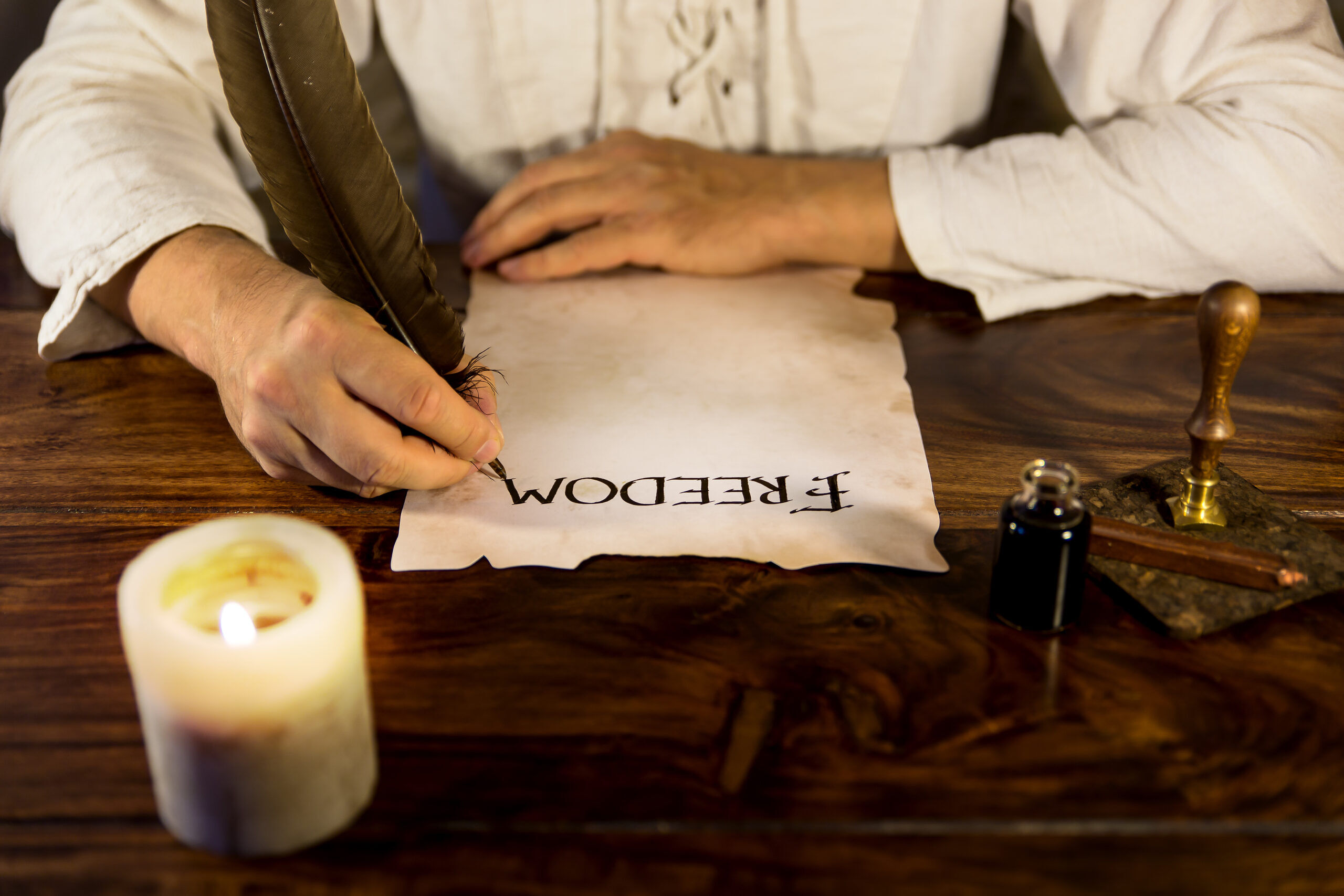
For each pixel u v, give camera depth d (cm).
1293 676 57
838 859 51
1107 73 87
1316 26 84
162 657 48
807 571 62
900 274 86
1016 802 53
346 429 63
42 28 117
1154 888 51
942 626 60
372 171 64
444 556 63
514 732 55
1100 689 57
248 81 62
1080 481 67
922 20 92
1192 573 61
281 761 50
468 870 51
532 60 94
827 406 72
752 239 84
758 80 94
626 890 51
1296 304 82
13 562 62
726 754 55
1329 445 70
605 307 82
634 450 69
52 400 73
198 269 72
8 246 89
